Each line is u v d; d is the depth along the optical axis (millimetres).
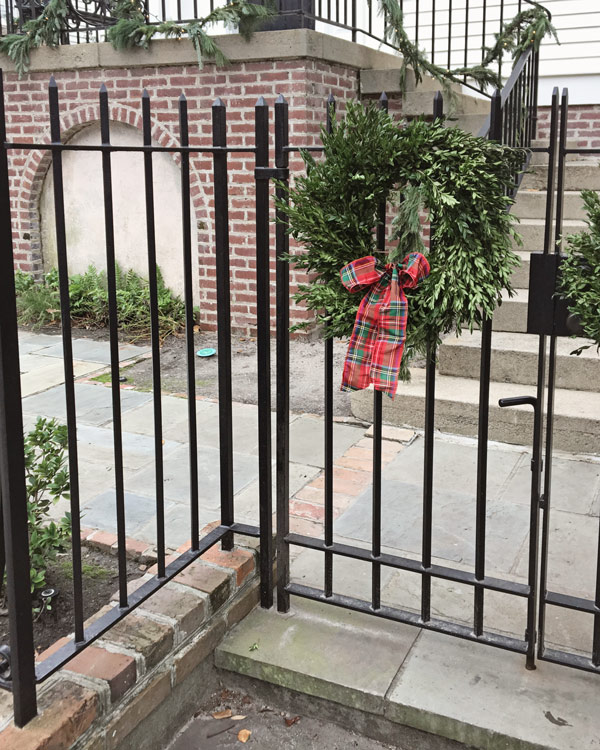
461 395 4094
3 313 1646
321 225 2088
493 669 2219
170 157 6406
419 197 1960
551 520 3125
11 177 7098
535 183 5656
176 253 6641
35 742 1752
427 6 7781
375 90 6129
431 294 2010
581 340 4297
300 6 5469
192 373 2285
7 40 6582
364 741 2195
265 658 2291
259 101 2229
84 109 6520
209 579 2412
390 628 2420
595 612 2072
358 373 2096
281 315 2336
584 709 2059
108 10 7090
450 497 3342
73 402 1839
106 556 2836
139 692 2070
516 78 5250
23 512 1734
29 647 1780
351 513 3205
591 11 7234
